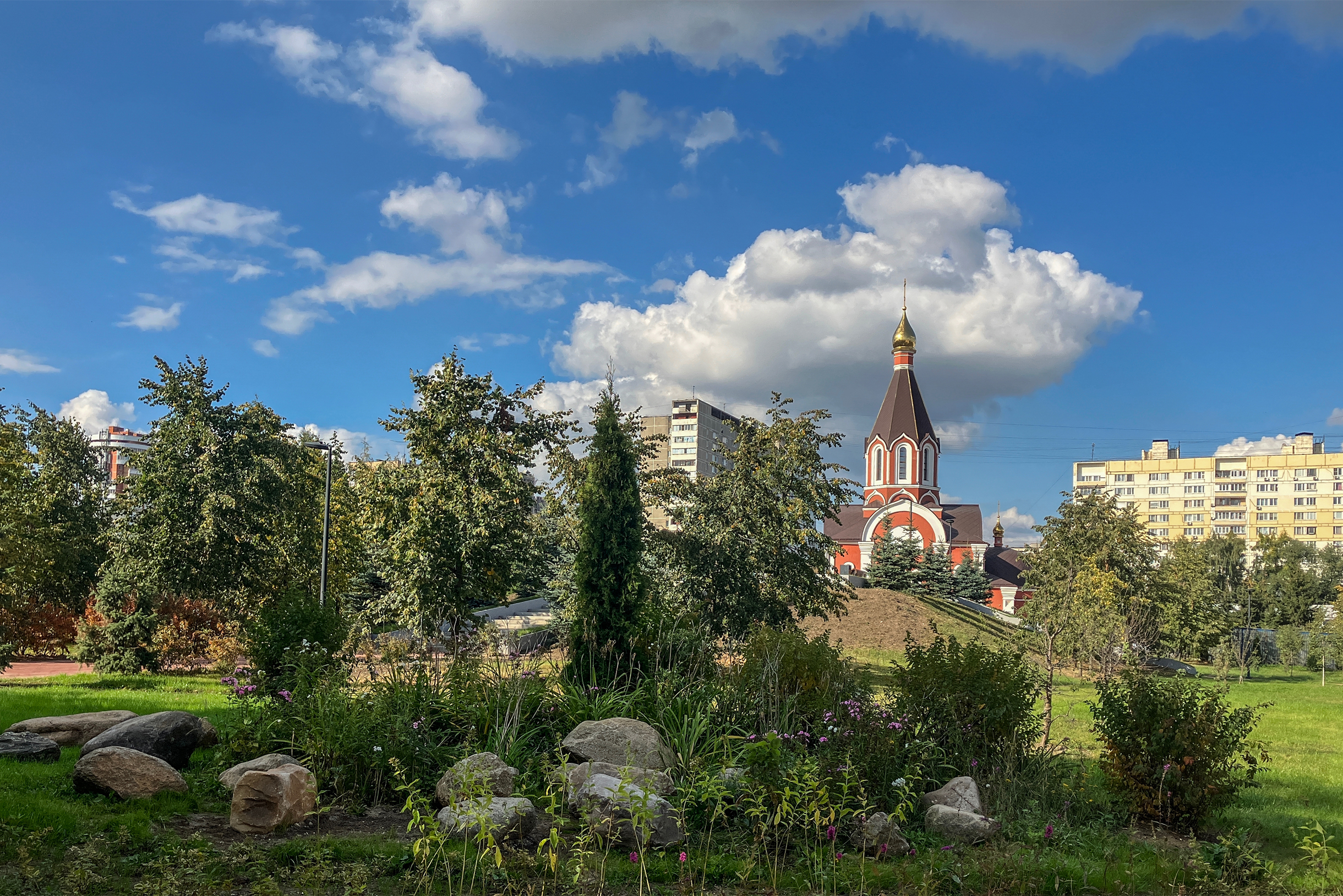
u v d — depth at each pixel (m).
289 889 6.69
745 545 27.02
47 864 6.66
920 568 74.12
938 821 8.95
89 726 11.92
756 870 7.70
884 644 47.25
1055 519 44.56
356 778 9.55
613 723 10.22
